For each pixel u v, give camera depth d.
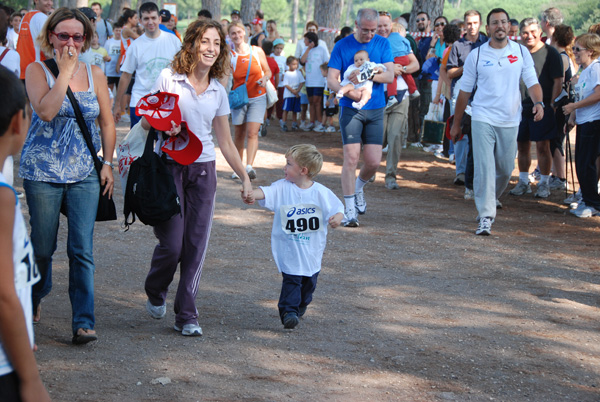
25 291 2.16
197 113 4.53
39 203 4.32
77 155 4.36
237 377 4.05
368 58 7.71
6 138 2.16
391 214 8.76
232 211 8.59
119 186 9.56
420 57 14.11
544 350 4.62
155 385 3.89
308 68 16.27
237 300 5.50
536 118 7.63
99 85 4.50
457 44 10.63
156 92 4.53
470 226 8.20
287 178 4.86
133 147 4.51
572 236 7.86
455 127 8.04
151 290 4.79
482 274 6.37
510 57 7.54
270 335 4.76
